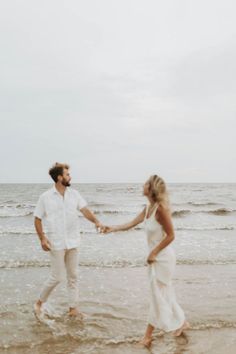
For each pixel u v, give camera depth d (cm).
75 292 546
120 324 519
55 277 520
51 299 621
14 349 438
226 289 686
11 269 833
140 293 662
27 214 2212
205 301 616
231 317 544
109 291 672
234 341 462
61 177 511
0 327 504
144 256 980
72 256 530
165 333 483
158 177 433
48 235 521
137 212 2383
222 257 975
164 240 425
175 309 446
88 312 564
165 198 427
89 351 433
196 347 444
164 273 435
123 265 873
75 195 528
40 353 427
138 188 7519
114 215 2248
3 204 3159
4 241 1217
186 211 2417
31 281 739
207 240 1268
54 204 513
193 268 848
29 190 6419
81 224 1709
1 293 658
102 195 4866
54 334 481
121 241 1226
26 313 558
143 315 555
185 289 684
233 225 1802
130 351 433
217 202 3650
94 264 880
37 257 964
